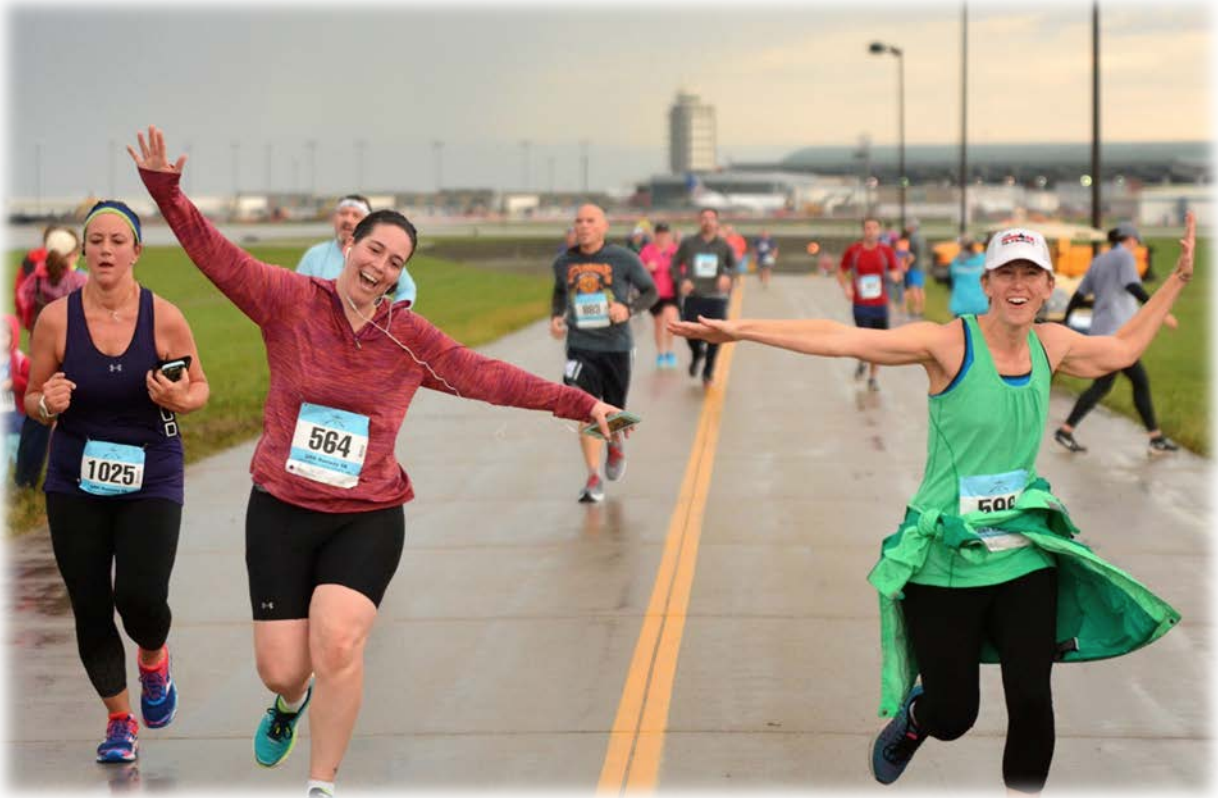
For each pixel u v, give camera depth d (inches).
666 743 275.3
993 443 226.5
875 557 424.8
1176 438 655.8
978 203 7470.5
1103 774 260.5
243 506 511.8
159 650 275.6
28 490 514.3
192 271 2600.9
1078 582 232.8
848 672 316.8
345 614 228.1
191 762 271.6
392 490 237.1
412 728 285.0
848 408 770.8
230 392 868.0
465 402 807.1
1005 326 226.7
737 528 466.9
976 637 227.1
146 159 221.3
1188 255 237.9
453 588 393.4
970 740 277.1
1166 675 317.1
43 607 382.3
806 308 1692.9
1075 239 1636.3
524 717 290.5
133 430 261.1
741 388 864.3
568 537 455.8
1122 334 242.2
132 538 263.1
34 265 534.9
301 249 3336.6
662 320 995.3
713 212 847.7
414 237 233.9
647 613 365.7
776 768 262.2
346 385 233.0
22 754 276.2
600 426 250.1
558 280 510.6
